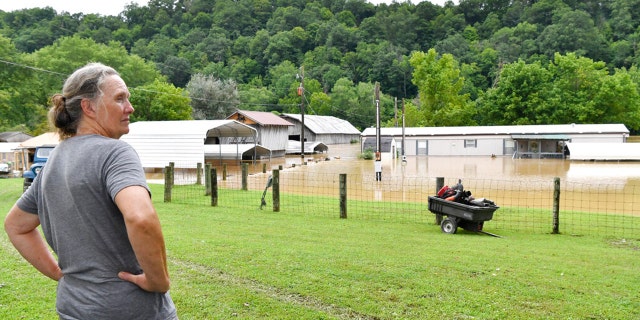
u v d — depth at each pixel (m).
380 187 20.88
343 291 5.33
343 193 11.40
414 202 15.16
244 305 4.91
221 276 5.87
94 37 112.56
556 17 117.75
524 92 62.56
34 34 93.75
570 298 5.15
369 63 115.88
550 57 102.50
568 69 63.44
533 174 27.67
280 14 143.88
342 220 11.02
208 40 118.81
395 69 111.31
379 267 6.29
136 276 1.93
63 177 1.93
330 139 71.25
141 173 1.95
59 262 2.00
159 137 30.42
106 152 1.93
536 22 126.00
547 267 6.44
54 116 2.08
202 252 7.05
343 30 128.12
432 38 135.88
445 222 9.62
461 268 6.29
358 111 94.12
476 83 100.19
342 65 116.00
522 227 10.62
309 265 6.36
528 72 62.41
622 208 14.98
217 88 69.19
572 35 102.31
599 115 63.09
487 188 20.78
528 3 138.25
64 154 1.99
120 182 1.84
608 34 108.62
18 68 53.91
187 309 4.79
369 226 10.16
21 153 32.94
